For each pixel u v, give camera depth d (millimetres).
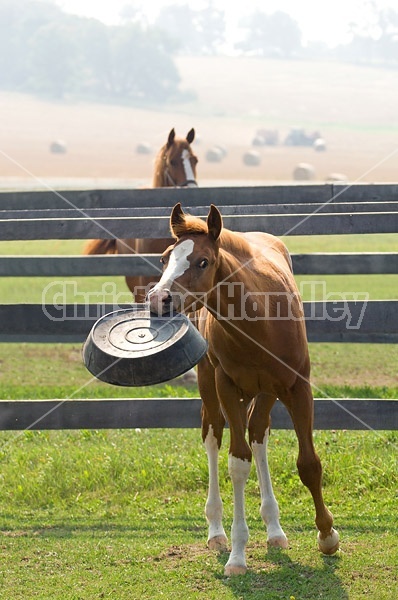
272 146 113250
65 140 112188
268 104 169500
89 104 158750
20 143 107188
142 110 155750
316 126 142375
